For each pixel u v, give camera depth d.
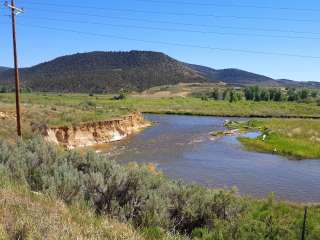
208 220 11.69
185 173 35.28
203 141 58.38
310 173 36.41
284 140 55.06
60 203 8.97
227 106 149.75
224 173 35.69
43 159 13.92
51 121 52.00
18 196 8.63
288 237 12.46
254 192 28.97
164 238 9.08
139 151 48.28
